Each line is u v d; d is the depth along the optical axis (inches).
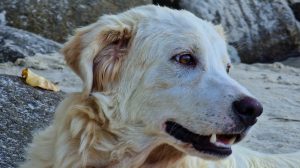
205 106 210.2
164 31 221.6
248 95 208.7
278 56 745.6
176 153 222.2
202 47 221.0
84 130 212.7
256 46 733.3
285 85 532.4
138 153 217.6
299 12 772.6
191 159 226.5
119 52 218.1
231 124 206.8
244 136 211.0
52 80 476.4
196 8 723.4
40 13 619.5
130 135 216.2
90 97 214.1
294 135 369.7
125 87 216.8
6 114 329.1
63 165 215.9
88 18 637.3
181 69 218.2
